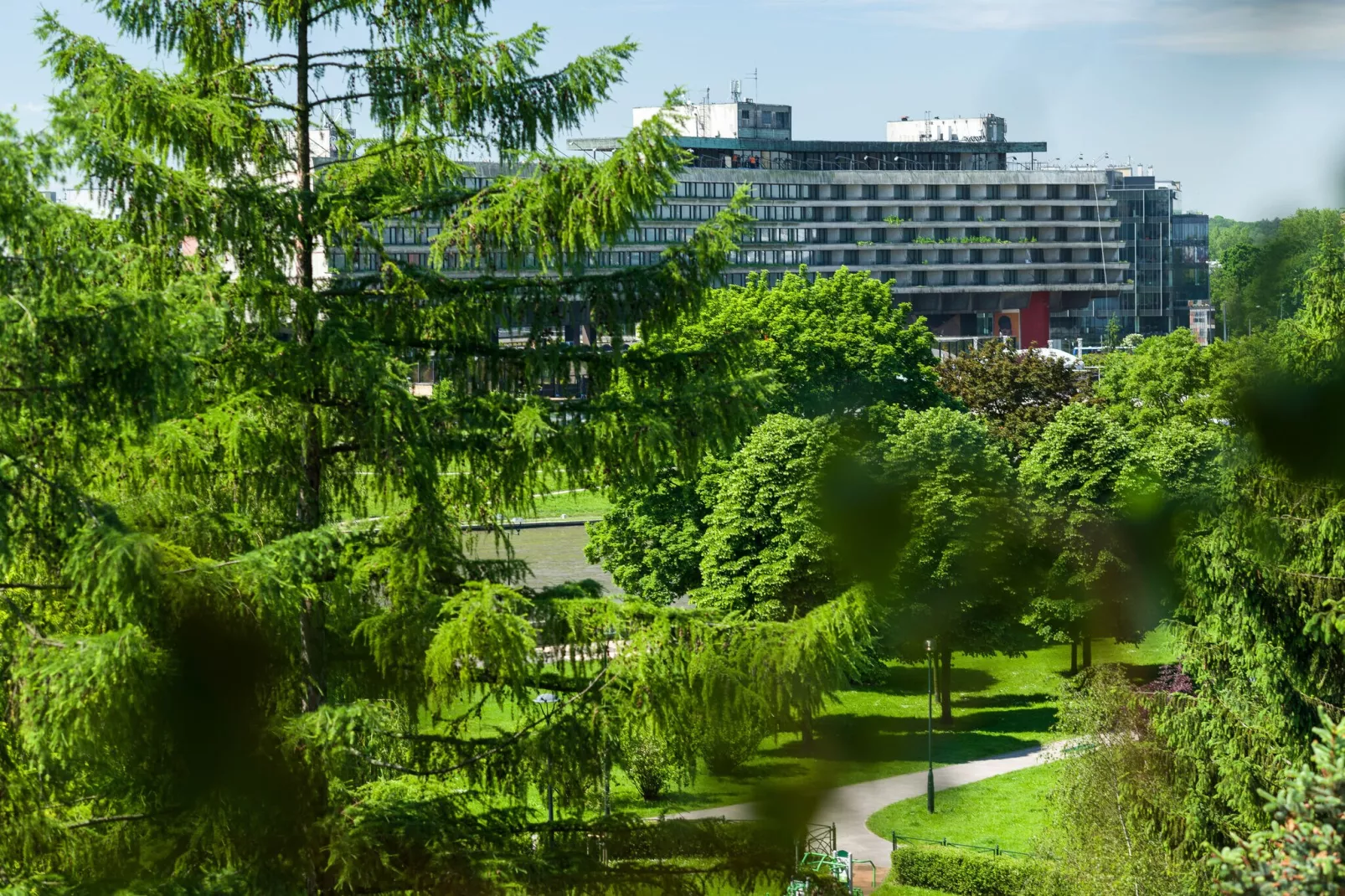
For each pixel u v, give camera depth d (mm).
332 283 17609
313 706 16281
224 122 16031
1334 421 19703
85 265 13953
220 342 15562
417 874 15680
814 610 16094
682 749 15977
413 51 17219
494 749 16203
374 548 16359
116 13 16953
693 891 16734
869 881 40719
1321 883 12969
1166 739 27281
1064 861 31281
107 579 13336
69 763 15031
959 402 87375
